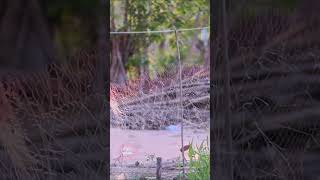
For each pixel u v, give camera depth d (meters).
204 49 14.83
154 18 14.95
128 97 8.07
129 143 7.59
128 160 7.28
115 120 7.86
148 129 7.93
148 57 15.08
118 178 6.89
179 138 7.56
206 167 6.29
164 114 7.95
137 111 8.01
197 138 7.40
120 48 14.89
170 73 8.32
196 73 8.14
